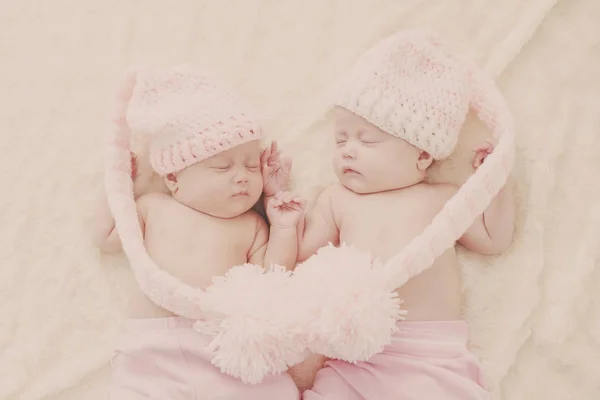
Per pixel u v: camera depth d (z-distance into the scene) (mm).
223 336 1119
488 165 1200
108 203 1305
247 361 1098
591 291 1321
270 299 1111
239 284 1141
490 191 1203
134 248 1224
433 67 1290
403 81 1263
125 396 1194
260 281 1140
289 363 1145
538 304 1314
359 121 1270
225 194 1269
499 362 1290
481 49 1428
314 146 1424
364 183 1290
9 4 1526
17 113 1472
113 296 1374
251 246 1337
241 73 1461
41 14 1524
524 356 1310
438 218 1179
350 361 1142
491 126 1323
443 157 1297
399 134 1247
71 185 1424
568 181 1362
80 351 1355
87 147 1444
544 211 1340
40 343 1348
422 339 1207
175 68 1303
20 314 1368
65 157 1439
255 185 1299
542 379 1299
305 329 1097
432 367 1170
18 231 1401
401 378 1173
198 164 1264
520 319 1304
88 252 1387
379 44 1321
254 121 1270
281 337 1092
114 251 1386
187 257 1267
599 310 1316
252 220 1347
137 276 1215
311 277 1128
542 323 1307
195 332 1197
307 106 1445
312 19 1480
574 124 1386
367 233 1277
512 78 1418
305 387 1289
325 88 1449
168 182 1312
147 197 1347
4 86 1490
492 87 1302
